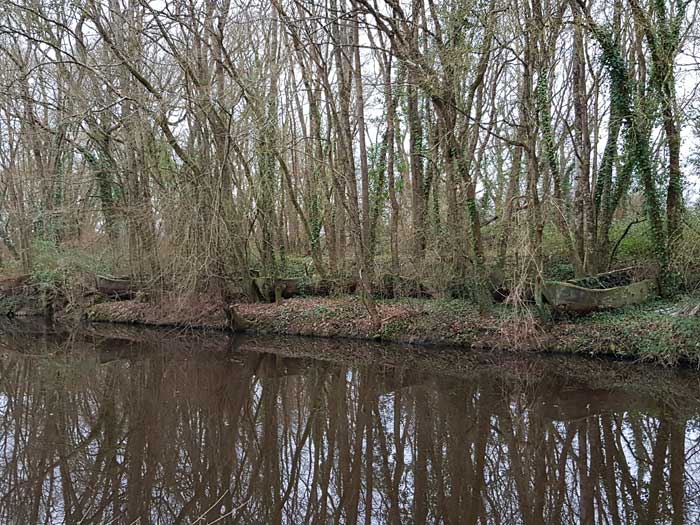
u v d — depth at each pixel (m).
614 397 9.66
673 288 12.86
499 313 13.92
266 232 18.31
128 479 6.82
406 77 16.00
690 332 11.01
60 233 21.45
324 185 18.42
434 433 8.26
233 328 17.42
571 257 14.64
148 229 18.00
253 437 8.30
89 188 21.00
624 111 13.02
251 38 17.64
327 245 20.02
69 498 6.26
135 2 17.17
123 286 20.83
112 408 9.87
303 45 15.18
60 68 18.00
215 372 12.59
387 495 6.26
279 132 16.94
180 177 16.22
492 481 6.57
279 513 5.86
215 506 6.04
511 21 11.70
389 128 17.38
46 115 21.83
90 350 15.62
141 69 16.84
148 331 18.48
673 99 12.04
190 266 16.53
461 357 13.21
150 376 12.35
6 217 24.39
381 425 8.70
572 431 8.12
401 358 13.41
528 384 10.75
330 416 9.22
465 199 13.73
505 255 14.30
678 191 12.66
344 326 15.93
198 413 9.52
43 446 7.96
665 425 8.22
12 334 18.36
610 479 6.45
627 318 12.36
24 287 22.36
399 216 18.80
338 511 5.88
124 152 19.48
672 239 12.55
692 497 5.88
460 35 12.62
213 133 16.44
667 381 10.52
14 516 5.79
